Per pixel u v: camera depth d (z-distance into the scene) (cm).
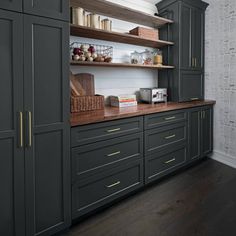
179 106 281
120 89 303
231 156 327
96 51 275
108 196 213
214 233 182
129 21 305
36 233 166
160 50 338
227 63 323
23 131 154
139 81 325
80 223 198
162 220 200
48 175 169
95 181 201
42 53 159
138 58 305
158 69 340
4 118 146
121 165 221
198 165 330
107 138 206
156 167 262
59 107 171
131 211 215
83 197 194
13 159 152
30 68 154
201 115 324
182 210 215
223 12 321
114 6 250
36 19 154
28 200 161
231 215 206
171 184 270
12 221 155
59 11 165
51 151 170
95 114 211
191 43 328
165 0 316
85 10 259
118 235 181
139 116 235
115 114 212
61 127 173
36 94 158
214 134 351
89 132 193
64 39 169
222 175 294
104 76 287
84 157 192
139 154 239
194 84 340
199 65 345
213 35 338
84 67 268
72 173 184
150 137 251
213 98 347
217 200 232
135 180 238
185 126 297
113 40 284
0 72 143
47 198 170
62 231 184
